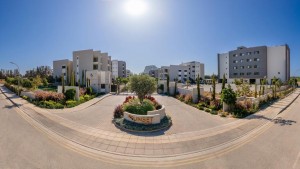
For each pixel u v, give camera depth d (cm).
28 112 1513
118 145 845
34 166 629
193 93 2120
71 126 1130
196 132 1034
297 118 1359
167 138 940
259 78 6372
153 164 668
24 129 1041
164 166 654
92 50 5247
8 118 1298
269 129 1076
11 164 639
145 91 1527
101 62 5747
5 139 877
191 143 870
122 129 1084
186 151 780
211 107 1697
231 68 7200
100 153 757
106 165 655
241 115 1408
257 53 6456
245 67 6762
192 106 1931
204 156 729
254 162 668
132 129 1055
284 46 6012
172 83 3359
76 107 1838
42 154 727
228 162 673
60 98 2067
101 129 1083
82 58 5322
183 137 955
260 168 625
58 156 714
